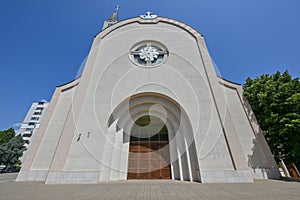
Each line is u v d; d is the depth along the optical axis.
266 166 13.48
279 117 13.14
